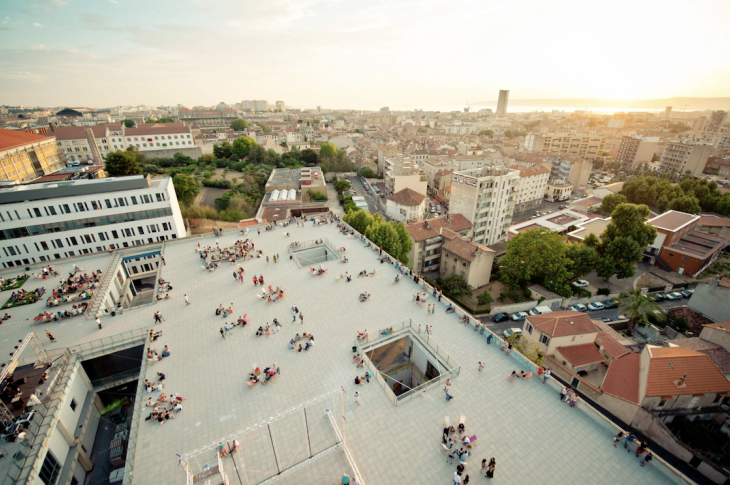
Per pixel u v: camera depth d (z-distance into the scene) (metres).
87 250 74.50
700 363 46.62
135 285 74.19
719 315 65.94
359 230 90.25
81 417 38.88
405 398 34.38
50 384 35.06
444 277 82.38
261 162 184.00
